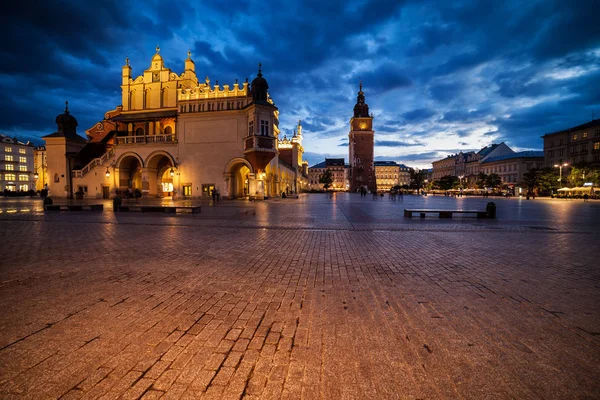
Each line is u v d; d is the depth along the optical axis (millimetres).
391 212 20828
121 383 2539
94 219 15648
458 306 4227
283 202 34062
